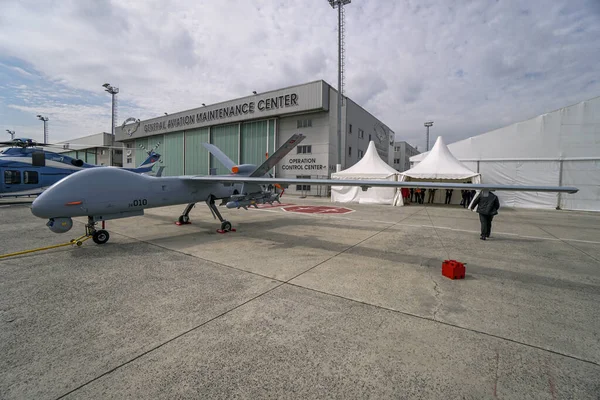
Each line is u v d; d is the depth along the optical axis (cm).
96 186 555
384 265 497
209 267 470
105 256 525
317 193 2273
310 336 264
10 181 1187
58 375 206
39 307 317
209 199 774
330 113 2233
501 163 1734
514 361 230
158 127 3316
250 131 2547
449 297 362
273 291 372
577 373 216
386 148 3975
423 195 1870
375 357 232
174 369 214
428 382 203
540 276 452
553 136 1623
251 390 192
